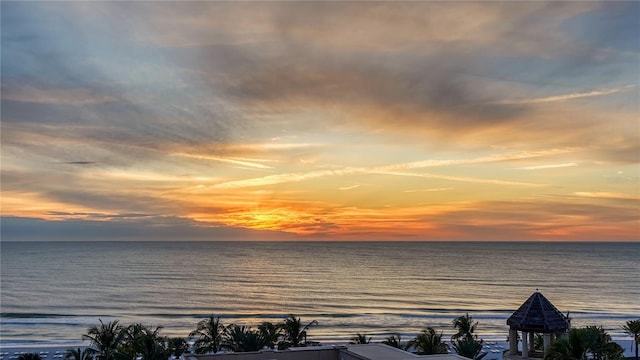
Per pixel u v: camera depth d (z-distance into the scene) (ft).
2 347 291.17
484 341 302.66
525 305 115.85
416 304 520.83
